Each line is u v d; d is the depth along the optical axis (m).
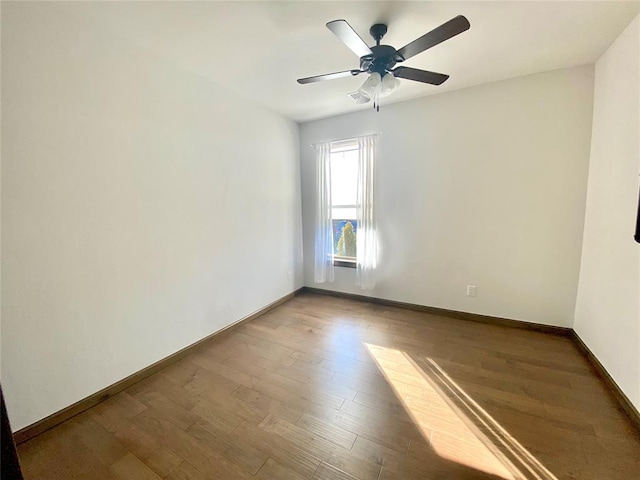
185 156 2.49
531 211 2.81
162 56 2.25
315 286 4.29
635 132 1.83
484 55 2.31
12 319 1.56
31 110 1.59
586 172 2.56
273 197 3.63
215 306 2.85
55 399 1.75
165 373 2.29
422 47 1.66
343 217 4.01
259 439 1.62
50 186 1.68
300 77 2.64
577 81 2.52
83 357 1.87
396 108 3.36
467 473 1.39
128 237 2.09
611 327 2.04
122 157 2.03
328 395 1.99
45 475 1.42
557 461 1.44
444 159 3.15
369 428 1.68
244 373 2.27
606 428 1.65
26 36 1.55
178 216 2.45
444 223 3.23
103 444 1.60
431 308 3.42
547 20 1.86
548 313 2.84
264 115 3.41
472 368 2.28
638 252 1.76
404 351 2.56
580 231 2.63
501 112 2.84
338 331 3.00
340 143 3.76
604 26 1.93
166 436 1.65
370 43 2.10
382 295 3.74
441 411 1.81
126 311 2.10
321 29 1.94
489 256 3.05
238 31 1.95
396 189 3.46
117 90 1.98
